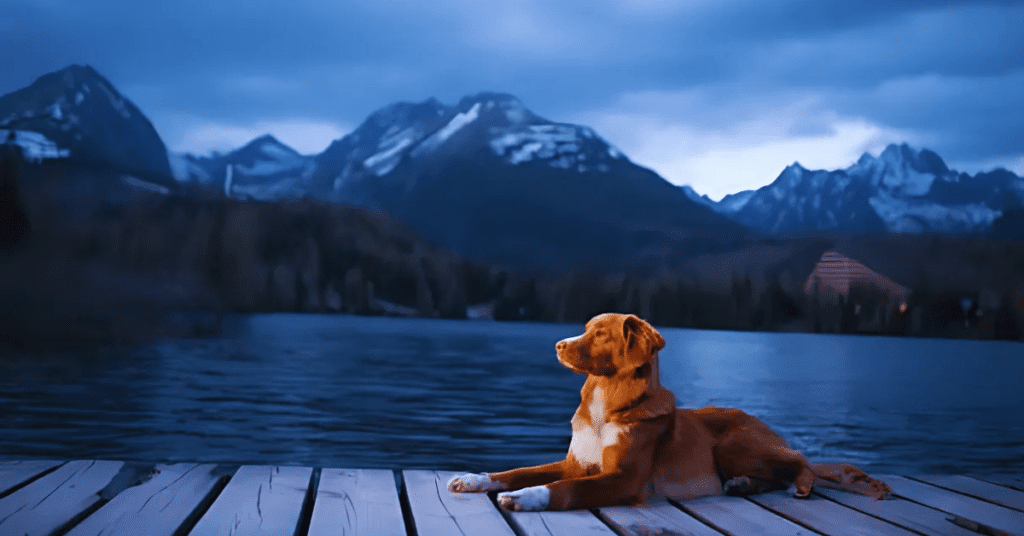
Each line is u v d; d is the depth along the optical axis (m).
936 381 23.06
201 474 4.08
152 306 49.41
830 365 29.44
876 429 12.06
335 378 17.45
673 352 35.88
